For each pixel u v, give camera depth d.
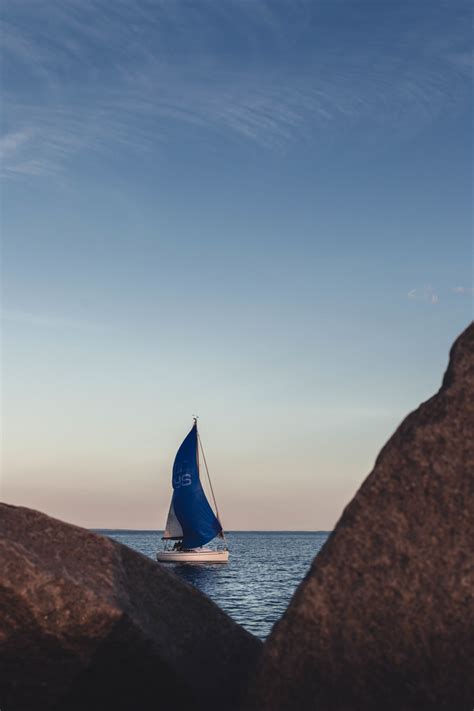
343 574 6.40
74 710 7.62
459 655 6.07
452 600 6.11
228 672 7.82
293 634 6.40
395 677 6.20
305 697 6.36
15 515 7.77
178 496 68.75
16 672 7.31
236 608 33.56
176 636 7.72
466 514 6.31
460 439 6.53
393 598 6.24
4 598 6.92
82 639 7.16
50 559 7.36
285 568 71.44
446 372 7.04
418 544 6.32
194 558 68.75
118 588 7.52
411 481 6.51
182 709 7.74
